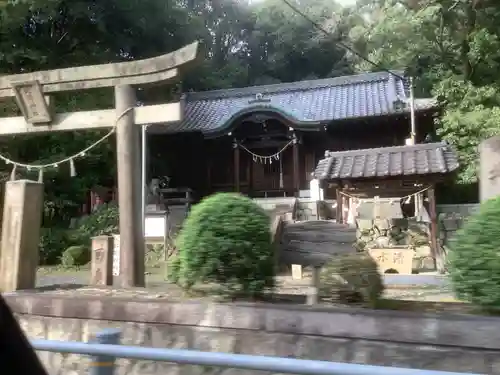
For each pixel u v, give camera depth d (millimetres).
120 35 18109
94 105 15016
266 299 3773
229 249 3520
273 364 1735
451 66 16609
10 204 4762
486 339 2666
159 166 19891
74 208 17500
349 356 2996
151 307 3604
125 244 5703
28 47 15672
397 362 2875
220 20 33094
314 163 18500
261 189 19344
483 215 3012
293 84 21453
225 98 22078
